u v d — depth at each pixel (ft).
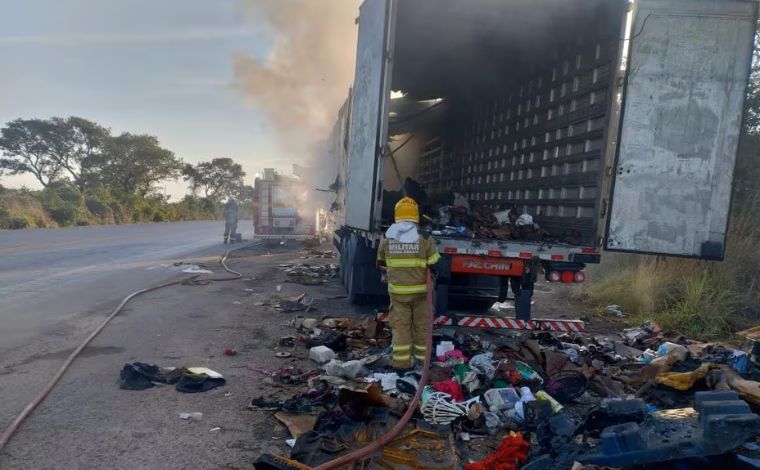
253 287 32.94
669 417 10.43
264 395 14.83
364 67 22.72
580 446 10.19
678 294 27.91
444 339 18.56
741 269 28.55
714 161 17.66
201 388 15.08
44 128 150.92
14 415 12.94
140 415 13.25
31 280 32.30
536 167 24.72
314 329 21.65
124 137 169.99
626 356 19.57
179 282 33.53
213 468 10.83
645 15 17.60
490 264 20.01
